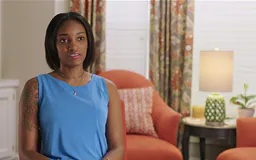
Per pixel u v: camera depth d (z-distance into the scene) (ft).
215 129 11.57
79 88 5.99
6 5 13.71
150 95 12.00
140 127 11.36
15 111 13.02
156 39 13.42
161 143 10.46
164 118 11.39
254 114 13.56
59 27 5.98
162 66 13.50
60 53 5.96
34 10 13.37
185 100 13.41
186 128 12.06
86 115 5.79
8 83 12.50
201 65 11.92
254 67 13.83
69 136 5.64
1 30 13.80
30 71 13.55
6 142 12.66
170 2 13.39
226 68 11.66
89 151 5.74
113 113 6.30
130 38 14.20
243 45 13.85
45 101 5.75
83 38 6.08
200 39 14.03
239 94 13.92
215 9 13.92
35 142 5.74
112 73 12.60
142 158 9.90
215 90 11.72
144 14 14.08
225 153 10.02
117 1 14.11
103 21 13.53
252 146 10.53
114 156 5.96
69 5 13.65
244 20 13.83
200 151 13.47
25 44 13.55
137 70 14.26
